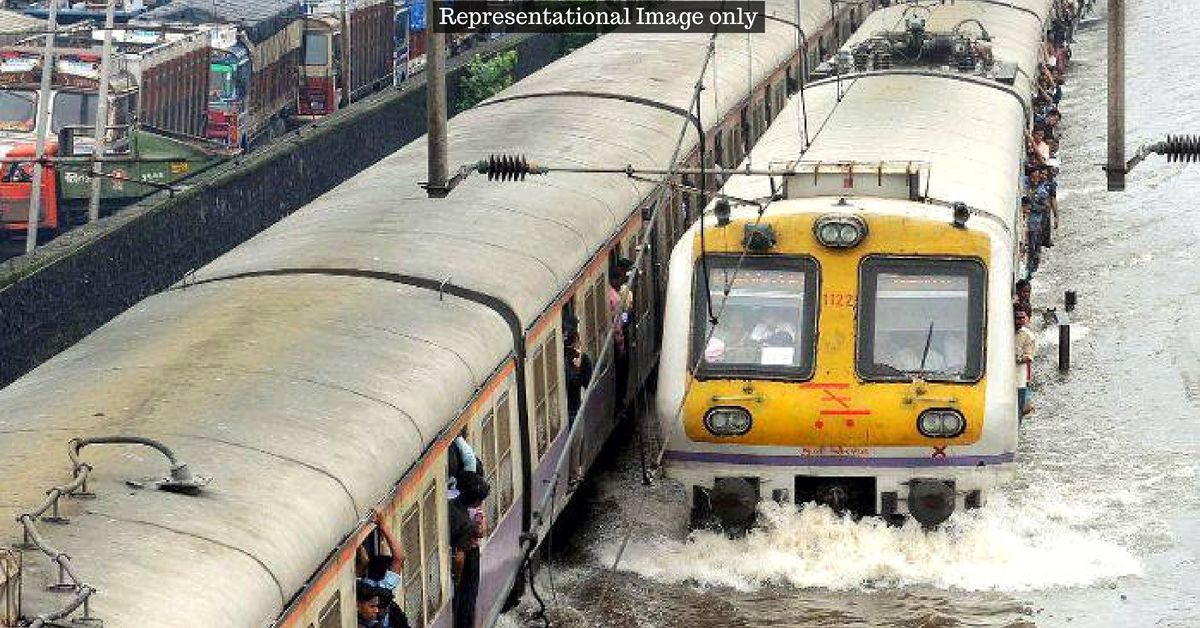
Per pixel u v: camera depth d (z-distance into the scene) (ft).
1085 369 97.66
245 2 181.78
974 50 108.47
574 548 74.59
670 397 71.77
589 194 80.94
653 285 90.07
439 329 59.77
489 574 62.39
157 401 48.55
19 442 45.73
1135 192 138.82
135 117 147.23
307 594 44.01
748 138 116.47
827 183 74.84
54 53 146.30
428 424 54.29
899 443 70.79
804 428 70.95
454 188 76.28
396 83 204.23
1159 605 67.82
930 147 82.84
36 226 130.31
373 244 66.44
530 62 188.85
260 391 50.24
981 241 71.82
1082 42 219.61
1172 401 91.76
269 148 126.72
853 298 71.82
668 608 68.69
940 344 71.41
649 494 81.25
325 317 57.41
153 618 37.91
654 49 115.65
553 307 69.97
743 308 72.43
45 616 35.91
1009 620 66.90
